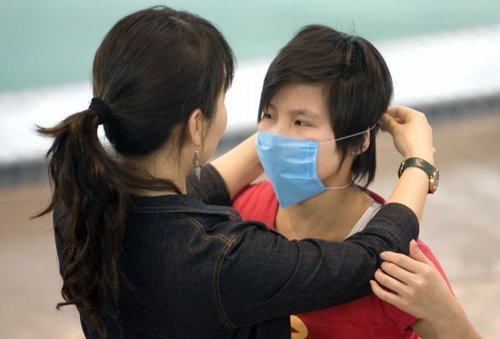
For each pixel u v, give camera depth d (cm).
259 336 204
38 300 532
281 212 254
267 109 233
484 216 591
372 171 243
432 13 981
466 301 502
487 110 736
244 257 189
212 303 191
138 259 194
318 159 229
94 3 1080
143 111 186
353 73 221
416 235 212
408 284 198
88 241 188
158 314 196
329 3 1067
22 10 1062
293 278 190
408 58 828
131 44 187
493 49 834
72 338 495
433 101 739
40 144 681
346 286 196
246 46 943
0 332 500
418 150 229
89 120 184
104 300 197
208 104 194
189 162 201
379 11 1013
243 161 261
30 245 593
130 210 193
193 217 194
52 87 838
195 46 190
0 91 841
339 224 244
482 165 658
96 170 182
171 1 1073
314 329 232
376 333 228
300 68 220
